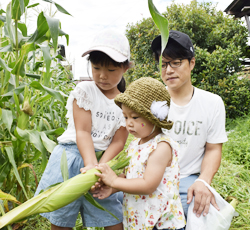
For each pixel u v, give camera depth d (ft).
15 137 5.49
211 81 17.17
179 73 5.11
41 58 8.57
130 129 3.92
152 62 20.27
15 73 5.72
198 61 17.38
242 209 6.82
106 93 4.84
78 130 4.47
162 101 3.90
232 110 17.11
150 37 20.12
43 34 5.53
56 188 3.67
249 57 22.34
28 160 5.90
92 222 4.70
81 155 4.39
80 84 4.57
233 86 16.71
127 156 4.43
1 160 5.65
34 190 7.29
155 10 2.70
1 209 4.00
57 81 11.38
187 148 5.39
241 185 8.20
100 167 3.84
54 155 4.69
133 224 4.17
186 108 5.37
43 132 5.55
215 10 20.95
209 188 4.56
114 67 4.27
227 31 18.78
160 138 4.05
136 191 3.81
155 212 3.98
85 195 4.12
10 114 5.35
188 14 18.49
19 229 5.79
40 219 6.12
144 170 4.03
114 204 4.82
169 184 4.08
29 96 5.76
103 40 4.32
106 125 4.74
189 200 4.53
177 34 5.05
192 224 4.33
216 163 5.21
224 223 4.32
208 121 5.33
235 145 11.46
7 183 6.01
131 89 3.92
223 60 17.02
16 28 5.55
